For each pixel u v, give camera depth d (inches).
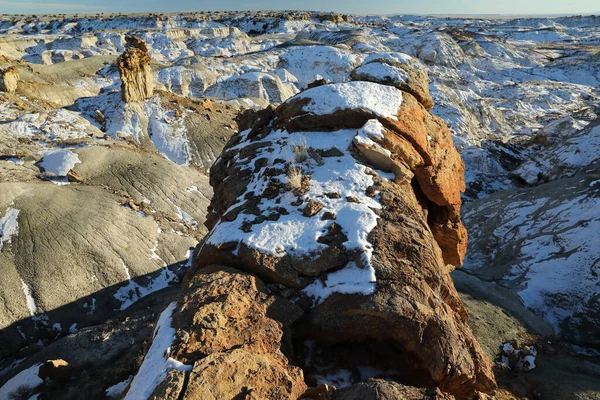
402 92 510.0
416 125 464.1
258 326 251.8
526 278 855.1
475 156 1801.2
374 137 416.2
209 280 282.0
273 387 212.7
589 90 3572.8
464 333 284.4
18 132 1563.7
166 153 1836.9
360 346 280.1
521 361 509.0
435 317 266.2
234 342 235.5
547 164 1556.3
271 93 2970.0
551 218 1004.6
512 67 4387.3
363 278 280.5
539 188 1220.5
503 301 707.4
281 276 293.3
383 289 272.1
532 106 3120.1
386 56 597.3
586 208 949.8
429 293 278.5
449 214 492.7
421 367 265.4
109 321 730.2
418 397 204.2
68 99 2310.5
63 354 616.4
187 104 2143.2
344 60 3816.4
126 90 1977.1
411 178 418.6
